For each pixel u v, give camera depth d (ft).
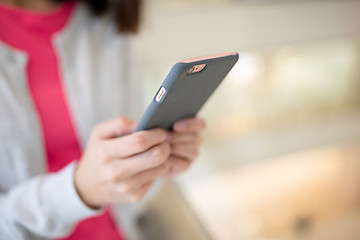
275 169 4.74
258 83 3.96
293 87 4.19
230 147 4.09
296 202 4.99
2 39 1.57
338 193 5.12
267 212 4.92
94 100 1.86
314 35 3.74
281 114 4.33
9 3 1.65
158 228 2.62
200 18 3.09
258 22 3.35
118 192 1.22
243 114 4.09
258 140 4.20
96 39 1.97
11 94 1.51
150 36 2.95
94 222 1.90
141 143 1.10
